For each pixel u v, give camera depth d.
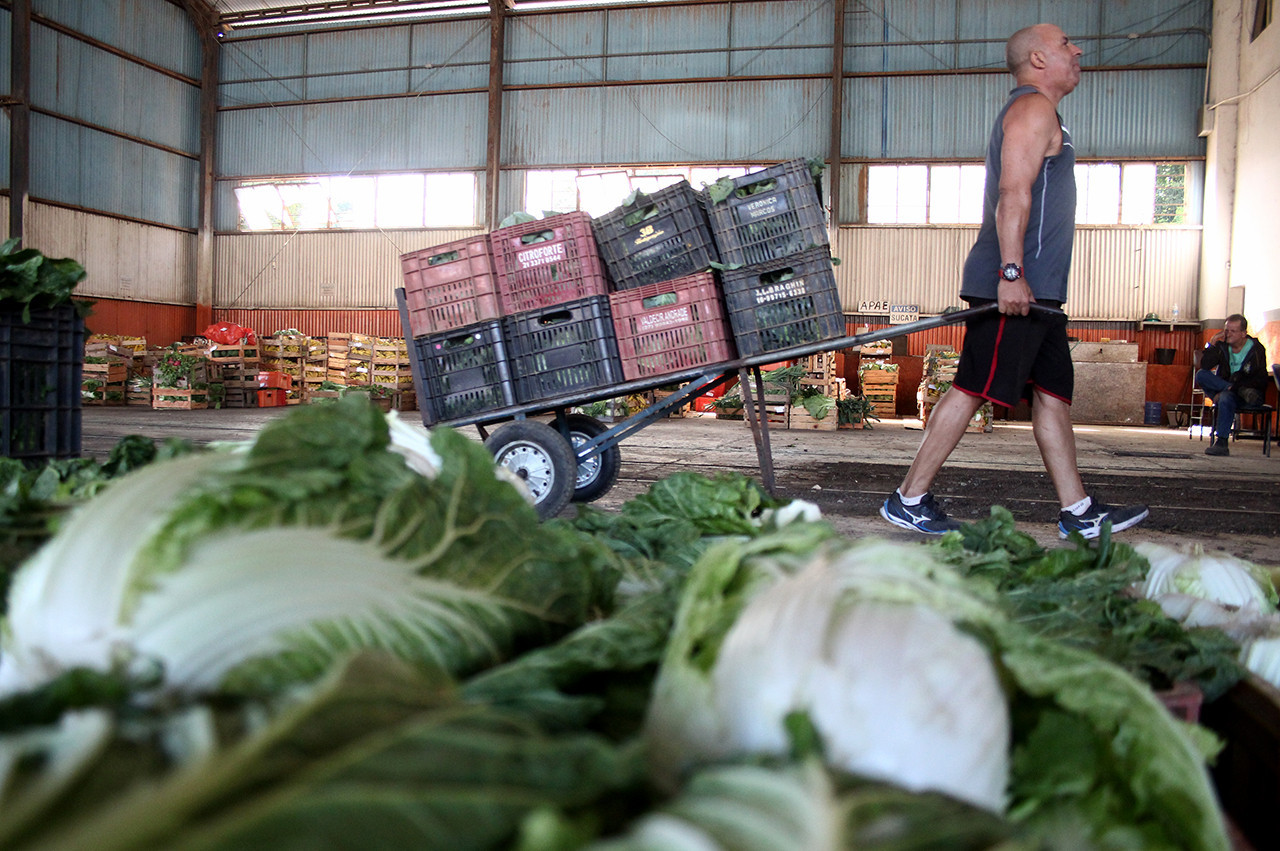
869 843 0.45
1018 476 6.21
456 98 17.23
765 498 1.54
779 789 0.49
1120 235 15.48
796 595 0.65
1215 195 14.64
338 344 16.17
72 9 15.91
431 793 0.42
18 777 0.41
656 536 1.45
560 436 4.08
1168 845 0.67
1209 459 8.29
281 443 0.81
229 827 0.37
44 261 2.96
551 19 16.72
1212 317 14.77
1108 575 1.41
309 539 0.74
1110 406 14.98
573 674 0.73
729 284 4.09
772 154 16.17
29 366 2.94
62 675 0.58
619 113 16.61
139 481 0.73
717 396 13.62
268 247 18.41
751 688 0.60
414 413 15.70
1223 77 14.42
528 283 4.25
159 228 17.86
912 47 15.71
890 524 4.12
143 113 17.36
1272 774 1.06
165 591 0.66
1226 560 1.69
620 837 0.44
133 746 0.45
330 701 0.50
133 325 17.36
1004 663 0.70
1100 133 15.32
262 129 18.20
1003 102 15.48
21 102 15.10
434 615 0.80
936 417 3.60
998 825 0.52
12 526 0.98
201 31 18.03
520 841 0.41
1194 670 1.17
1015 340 3.37
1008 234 3.26
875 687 0.59
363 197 17.89
